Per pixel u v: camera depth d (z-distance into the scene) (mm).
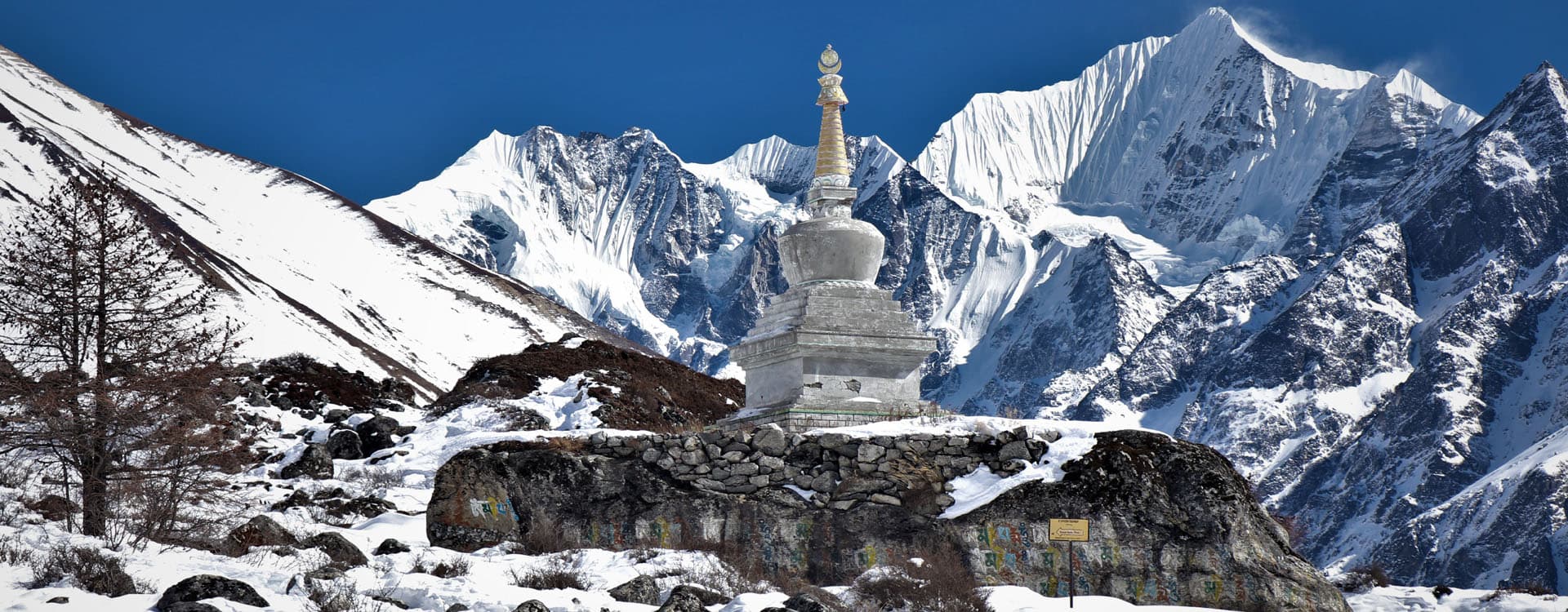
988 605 24500
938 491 28750
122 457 26766
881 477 28969
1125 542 27500
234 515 28047
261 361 62594
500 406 50031
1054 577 27562
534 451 29625
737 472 29297
